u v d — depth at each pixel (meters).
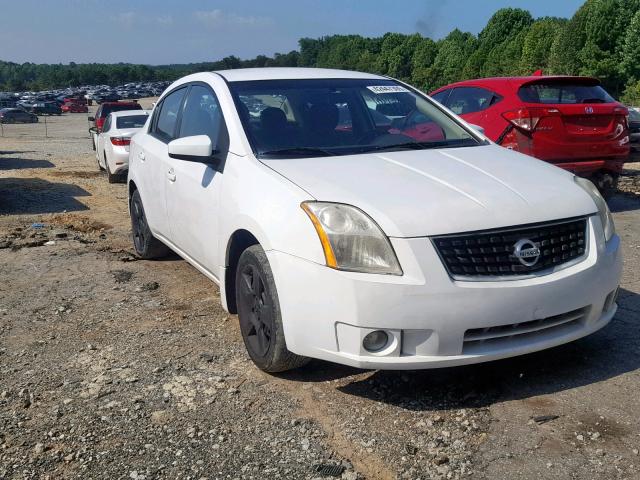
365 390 3.62
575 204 3.58
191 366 3.99
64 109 78.62
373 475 2.86
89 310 5.07
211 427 3.28
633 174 11.64
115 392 3.67
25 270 6.24
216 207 4.26
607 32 52.75
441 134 4.66
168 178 5.19
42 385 3.78
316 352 3.37
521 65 66.31
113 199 11.10
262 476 2.87
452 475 2.84
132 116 14.03
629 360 3.87
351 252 3.23
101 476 2.90
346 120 4.55
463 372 3.78
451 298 3.16
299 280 3.36
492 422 3.24
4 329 4.70
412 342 3.21
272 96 4.61
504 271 3.28
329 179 3.64
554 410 3.34
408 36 115.94
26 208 10.16
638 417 3.24
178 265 6.32
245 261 3.86
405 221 3.22
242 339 4.39
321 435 3.18
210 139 4.52
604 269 3.57
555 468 2.85
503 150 4.45
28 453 3.09
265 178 3.83
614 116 8.05
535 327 3.38
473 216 3.29
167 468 2.94
